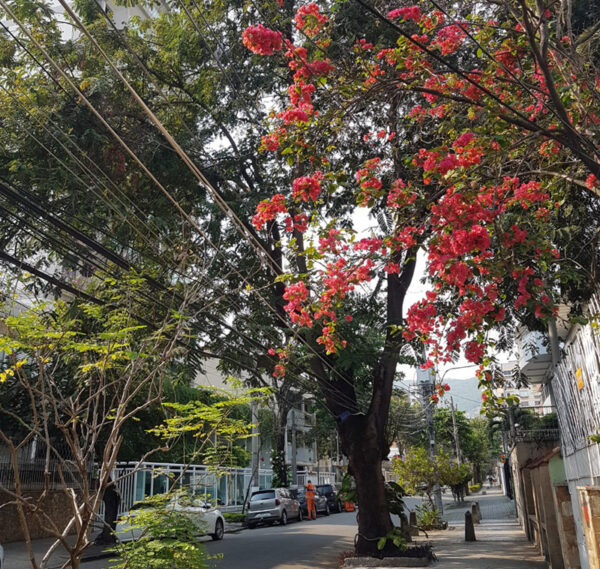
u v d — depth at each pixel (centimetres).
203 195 1250
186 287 888
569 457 923
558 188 706
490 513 3191
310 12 638
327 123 652
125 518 740
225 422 769
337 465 6919
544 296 604
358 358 1252
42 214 870
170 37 1268
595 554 568
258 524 2662
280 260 1341
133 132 1148
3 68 1088
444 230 601
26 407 1683
